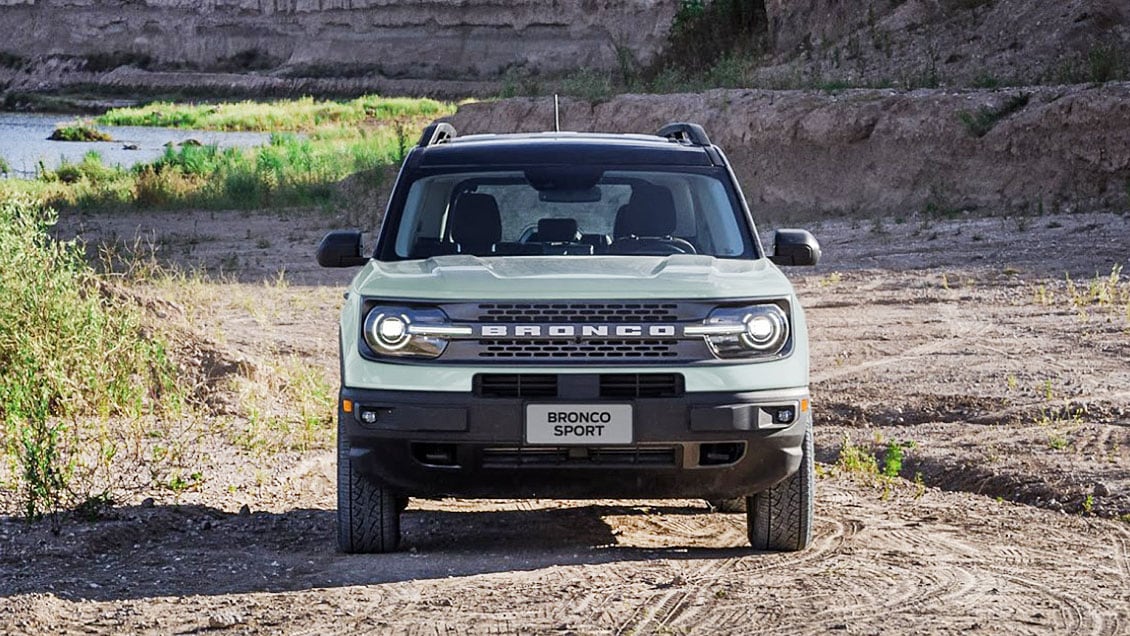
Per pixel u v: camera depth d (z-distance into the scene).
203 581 10.48
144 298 22.50
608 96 60.97
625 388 10.31
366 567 10.84
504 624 9.08
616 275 10.76
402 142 69.12
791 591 9.91
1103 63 47.38
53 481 13.20
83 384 18.27
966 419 18.14
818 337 24.66
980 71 53.03
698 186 12.34
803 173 49.06
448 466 10.45
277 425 18.12
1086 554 11.34
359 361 10.59
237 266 37.94
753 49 69.62
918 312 27.14
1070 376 20.22
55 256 19.75
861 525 12.48
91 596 10.02
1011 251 34.81
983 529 12.36
